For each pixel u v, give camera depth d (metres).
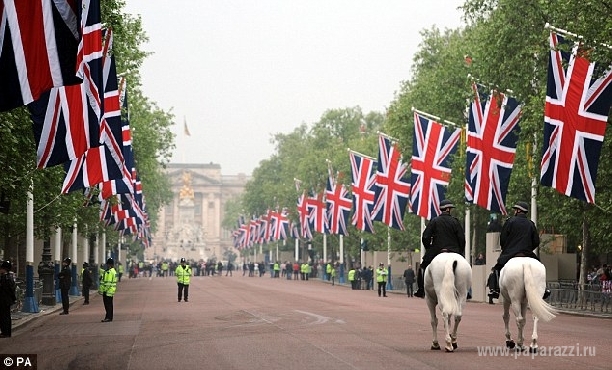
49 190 81.12
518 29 93.88
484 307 95.56
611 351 42.16
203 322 67.12
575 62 69.44
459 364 36.84
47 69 44.59
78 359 43.03
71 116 57.12
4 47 44.44
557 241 124.25
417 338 50.28
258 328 59.31
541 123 88.81
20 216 86.56
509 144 90.12
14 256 103.94
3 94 44.41
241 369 36.69
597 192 85.19
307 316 72.62
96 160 73.50
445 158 107.38
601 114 68.38
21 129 61.41
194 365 38.59
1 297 58.34
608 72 71.25
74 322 72.44
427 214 107.69
